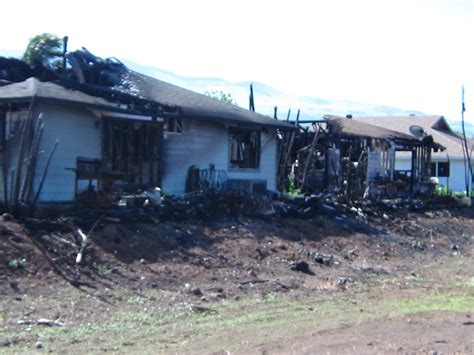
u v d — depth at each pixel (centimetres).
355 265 1967
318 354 950
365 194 3012
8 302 1211
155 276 1505
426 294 1606
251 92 3653
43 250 1446
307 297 1506
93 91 2164
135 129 2141
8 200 1680
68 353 948
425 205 3297
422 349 1002
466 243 2773
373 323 1206
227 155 2528
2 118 1855
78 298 1287
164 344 1019
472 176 4775
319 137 3156
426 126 5244
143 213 1806
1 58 2238
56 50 2408
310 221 2311
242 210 2116
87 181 1969
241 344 1017
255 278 1638
